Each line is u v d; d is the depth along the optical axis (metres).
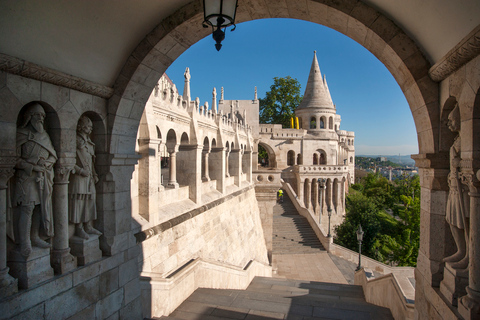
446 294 5.55
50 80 5.06
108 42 5.88
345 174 49.56
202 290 10.08
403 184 66.44
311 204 48.78
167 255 11.33
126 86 6.50
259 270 19.70
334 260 28.80
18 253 4.78
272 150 51.31
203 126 16.06
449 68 5.21
